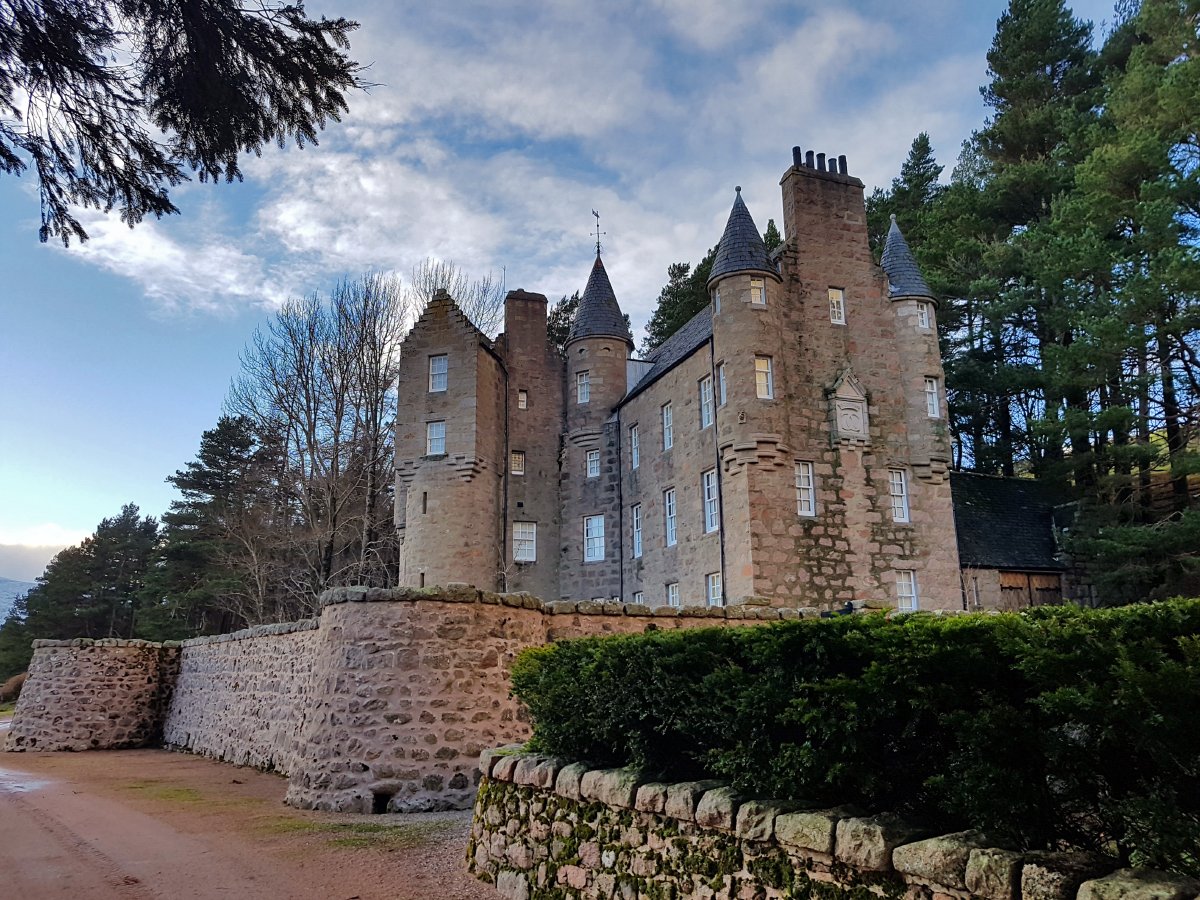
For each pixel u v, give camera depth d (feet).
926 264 132.05
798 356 89.76
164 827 35.78
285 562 137.80
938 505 90.48
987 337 134.21
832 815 15.65
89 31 25.58
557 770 24.89
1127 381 96.78
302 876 27.22
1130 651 12.64
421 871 27.86
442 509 107.04
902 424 91.66
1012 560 98.99
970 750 14.65
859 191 98.02
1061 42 135.13
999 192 128.98
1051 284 103.09
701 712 19.38
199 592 157.79
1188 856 12.09
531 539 116.37
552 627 44.68
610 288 124.47
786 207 97.09
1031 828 14.03
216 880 26.73
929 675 15.31
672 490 99.96
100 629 213.25
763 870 16.79
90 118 27.48
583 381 120.47
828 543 84.84
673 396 100.78
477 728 39.88
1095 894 11.37
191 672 77.20
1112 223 98.53
